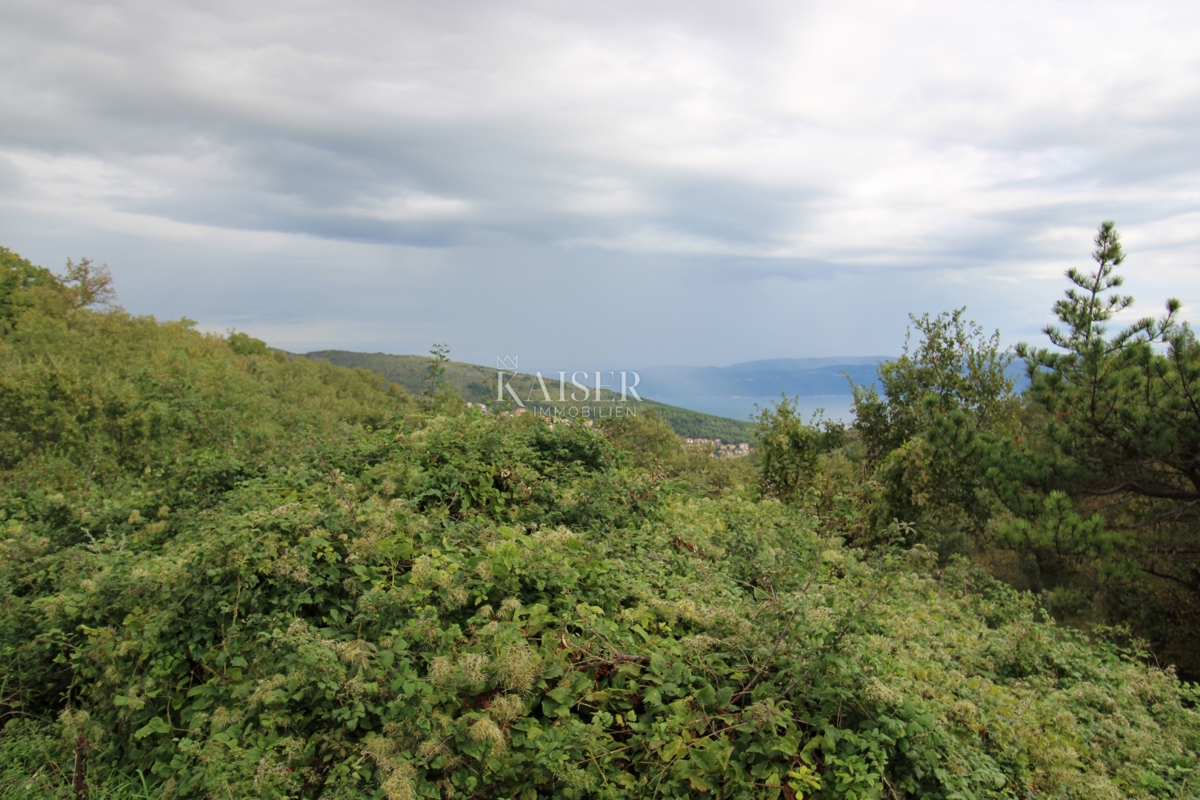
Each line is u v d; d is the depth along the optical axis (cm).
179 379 1027
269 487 625
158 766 357
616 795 317
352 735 343
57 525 704
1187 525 1130
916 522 1332
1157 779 432
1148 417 1038
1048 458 1168
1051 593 1093
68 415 1428
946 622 677
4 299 2988
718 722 353
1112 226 1131
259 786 305
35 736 405
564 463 771
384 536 447
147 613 429
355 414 2886
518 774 322
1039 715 452
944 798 327
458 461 641
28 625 482
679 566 568
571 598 425
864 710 348
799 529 749
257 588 412
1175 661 1049
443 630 389
